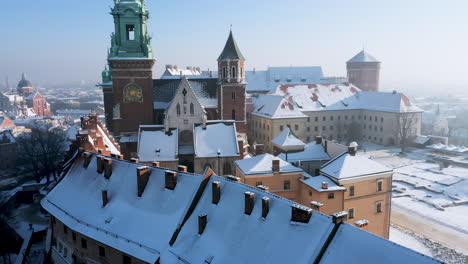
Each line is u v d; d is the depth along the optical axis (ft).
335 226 78.28
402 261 67.82
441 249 172.65
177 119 229.04
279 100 356.59
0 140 386.32
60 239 132.57
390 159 353.10
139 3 239.71
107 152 165.17
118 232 109.09
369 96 448.65
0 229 180.55
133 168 124.26
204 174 109.91
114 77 240.53
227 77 267.18
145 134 223.30
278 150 227.20
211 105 276.41
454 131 535.60
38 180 319.88
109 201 120.37
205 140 222.69
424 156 366.02
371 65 554.87
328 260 74.59
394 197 247.70
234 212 97.60
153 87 275.80
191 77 290.76
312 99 434.71
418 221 206.90
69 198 132.26
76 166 146.00
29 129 553.23
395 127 409.28
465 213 218.59
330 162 171.22
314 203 99.14
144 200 114.93
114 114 244.42
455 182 275.59
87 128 177.06
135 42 240.12
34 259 167.32
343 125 435.94
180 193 110.22
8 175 362.74
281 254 81.30
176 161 215.31
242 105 273.54
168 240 101.30
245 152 244.22
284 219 87.04
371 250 72.18
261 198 94.17
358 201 161.38
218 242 93.86
